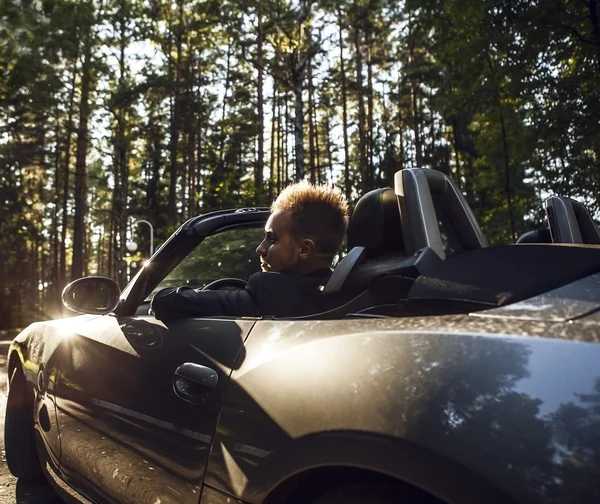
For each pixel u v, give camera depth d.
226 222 2.68
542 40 15.36
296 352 1.62
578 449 1.11
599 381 1.17
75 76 36.66
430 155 33.53
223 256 2.76
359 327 1.59
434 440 1.23
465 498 1.17
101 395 2.37
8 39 27.92
